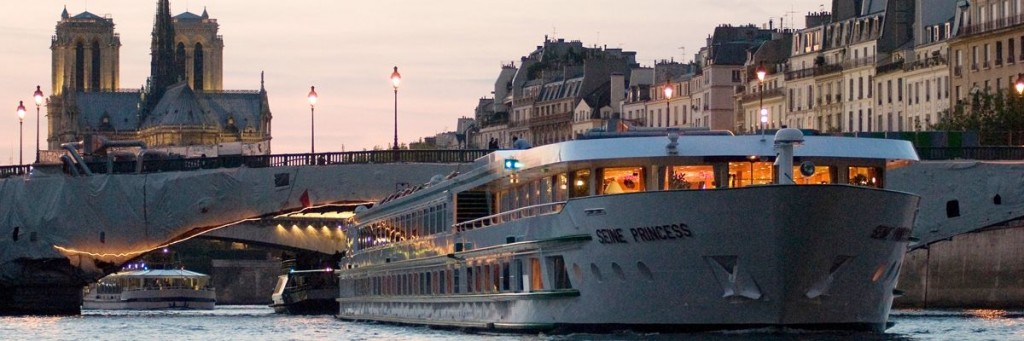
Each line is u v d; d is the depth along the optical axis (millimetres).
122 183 129250
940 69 163500
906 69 168875
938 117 163500
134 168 130875
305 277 153250
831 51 183625
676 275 62562
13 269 133500
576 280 66750
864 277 63094
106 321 121688
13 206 132750
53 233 131125
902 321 96000
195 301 189375
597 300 65688
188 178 127312
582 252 65938
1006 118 142625
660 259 62750
